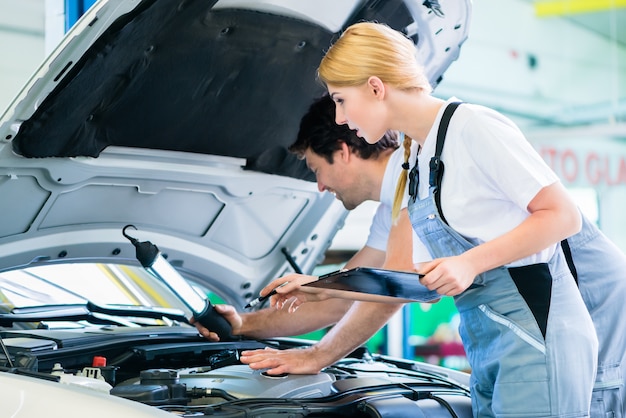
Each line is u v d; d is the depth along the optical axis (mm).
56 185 2414
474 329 2049
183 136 2543
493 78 9109
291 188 2959
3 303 2592
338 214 3170
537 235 1843
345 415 2006
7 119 2062
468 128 1935
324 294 2240
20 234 2506
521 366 1930
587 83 9570
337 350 2340
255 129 2670
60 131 2213
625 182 9484
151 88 2297
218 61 2344
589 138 9461
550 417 1911
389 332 6758
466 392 2383
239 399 1950
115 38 2006
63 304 2711
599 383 2266
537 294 1954
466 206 1959
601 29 9680
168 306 3064
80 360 2338
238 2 2191
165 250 2850
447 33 2639
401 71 1947
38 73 1998
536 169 1889
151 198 2703
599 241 2330
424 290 1885
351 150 2467
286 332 2822
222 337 2717
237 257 3053
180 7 2051
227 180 2781
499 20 9125
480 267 1824
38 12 5992
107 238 2711
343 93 1969
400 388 2246
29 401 1695
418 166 2080
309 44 2463
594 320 2301
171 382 1958
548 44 9430
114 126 2361
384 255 2793
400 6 2479
